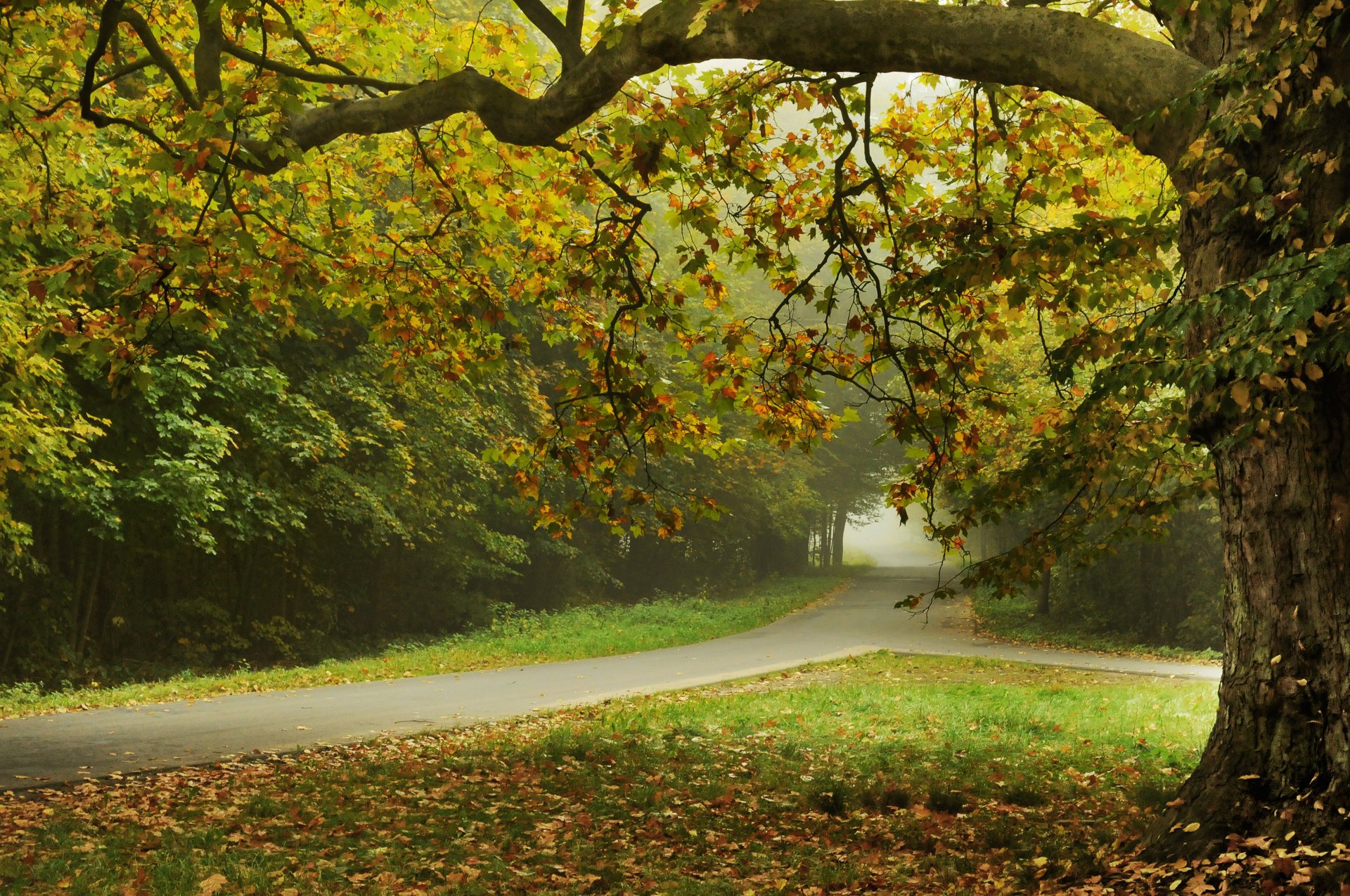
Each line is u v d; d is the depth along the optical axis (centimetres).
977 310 809
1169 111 468
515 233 1022
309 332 934
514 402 2545
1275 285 409
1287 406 471
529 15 630
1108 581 2702
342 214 951
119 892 523
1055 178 834
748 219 878
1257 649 513
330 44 895
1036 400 857
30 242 1245
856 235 847
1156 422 732
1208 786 519
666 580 4244
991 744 1062
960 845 642
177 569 2092
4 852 592
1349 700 482
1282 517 505
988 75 532
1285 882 450
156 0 909
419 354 959
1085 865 549
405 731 1127
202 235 643
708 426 831
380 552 2592
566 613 2980
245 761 937
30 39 975
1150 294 923
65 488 1352
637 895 545
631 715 1258
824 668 1923
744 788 827
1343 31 469
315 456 1891
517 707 1342
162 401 1683
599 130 810
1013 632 2695
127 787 810
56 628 1777
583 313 914
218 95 623
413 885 550
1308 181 493
